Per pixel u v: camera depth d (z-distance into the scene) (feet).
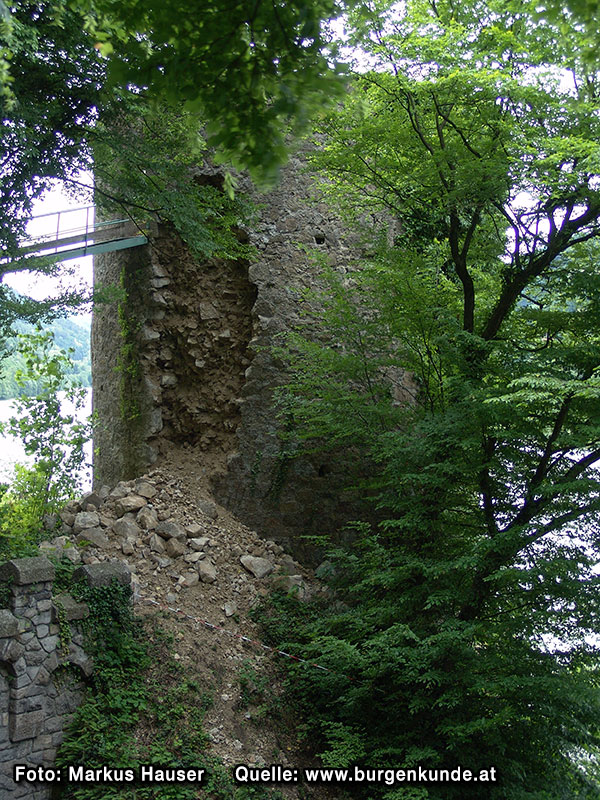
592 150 28.63
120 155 36.45
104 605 32.55
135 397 51.29
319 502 46.32
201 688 33.81
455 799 30.68
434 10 34.63
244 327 49.42
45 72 32.53
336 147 36.37
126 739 29.89
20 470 38.47
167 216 40.19
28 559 29.91
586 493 31.09
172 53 8.86
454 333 34.40
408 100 34.14
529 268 35.24
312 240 48.62
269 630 39.09
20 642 28.99
